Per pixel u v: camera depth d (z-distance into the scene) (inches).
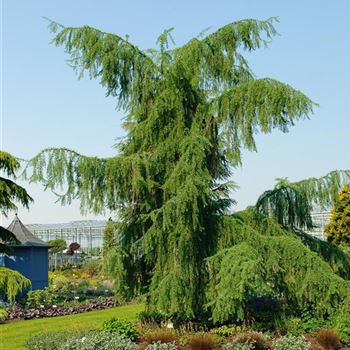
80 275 1524.4
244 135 564.4
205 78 619.5
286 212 597.3
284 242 557.6
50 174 538.0
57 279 1307.8
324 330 517.0
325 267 550.0
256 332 522.0
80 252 1939.0
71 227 2023.9
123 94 606.5
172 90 586.9
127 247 583.8
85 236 1945.1
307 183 584.7
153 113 583.5
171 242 555.8
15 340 617.6
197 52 605.3
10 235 805.2
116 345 473.4
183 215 538.0
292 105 541.0
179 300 547.2
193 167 545.3
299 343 487.8
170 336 526.9
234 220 573.0
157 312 587.2
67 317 822.5
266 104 550.0
